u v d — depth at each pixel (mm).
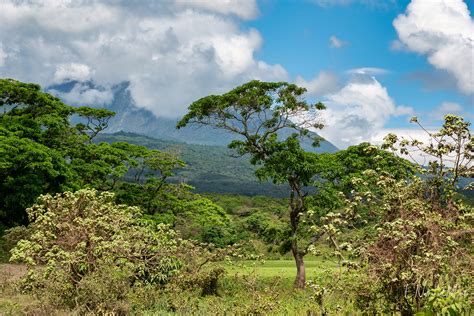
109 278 15805
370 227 12008
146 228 18344
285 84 29547
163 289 18750
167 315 16359
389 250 10859
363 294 11477
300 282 26641
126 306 15422
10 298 16234
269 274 29844
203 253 23766
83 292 15297
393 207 11766
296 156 29266
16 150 31719
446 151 11414
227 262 24188
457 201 11867
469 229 10617
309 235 27312
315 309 15031
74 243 15859
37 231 16406
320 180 29391
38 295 15617
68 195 16766
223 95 29047
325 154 31828
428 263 10195
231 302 18859
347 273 11312
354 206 12258
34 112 38562
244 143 30656
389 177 12344
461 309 8664
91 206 17141
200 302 19156
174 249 18891
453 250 10484
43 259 15789
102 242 15516
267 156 30891
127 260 17250
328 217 11570
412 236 10297
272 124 30281
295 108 29328
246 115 29953
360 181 12562
